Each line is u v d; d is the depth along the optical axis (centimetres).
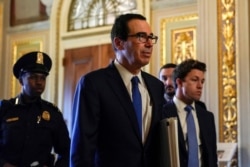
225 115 411
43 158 261
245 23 409
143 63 185
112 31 193
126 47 185
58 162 266
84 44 560
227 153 386
